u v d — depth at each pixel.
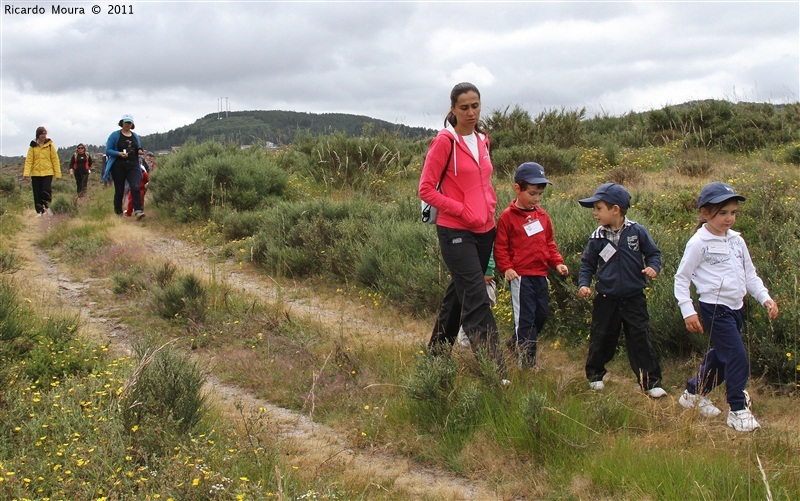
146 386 4.28
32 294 7.72
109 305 7.58
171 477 3.42
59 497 3.30
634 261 4.97
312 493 3.45
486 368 4.77
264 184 13.37
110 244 10.30
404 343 6.12
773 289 5.65
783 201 8.17
